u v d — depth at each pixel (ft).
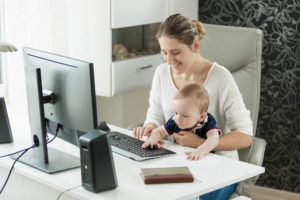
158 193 5.40
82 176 5.48
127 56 10.30
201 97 6.76
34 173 5.95
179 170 5.84
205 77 7.42
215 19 11.17
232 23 10.96
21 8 9.20
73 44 9.91
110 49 9.72
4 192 6.88
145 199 5.25
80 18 9.78
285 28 10.36
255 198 10.90
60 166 6.11
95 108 5.77
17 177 6.61
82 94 5.79
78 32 9.85
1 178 6.88
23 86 9.37
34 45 9.36
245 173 6.04
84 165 5.41
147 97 11.57
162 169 5.87
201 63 7.46
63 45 9.57
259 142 7.86
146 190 5.48
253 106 8.09
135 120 11.75
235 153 7.52
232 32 8.23
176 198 5.29
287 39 10.38
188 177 5.69
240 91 8.13
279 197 10.93
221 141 6.98
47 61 6.20
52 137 7.32
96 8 9.63
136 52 10.62
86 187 5.45
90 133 5.42
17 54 9.33
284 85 10.59
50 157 6.44
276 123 10.82
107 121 11.48
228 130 7.62
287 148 10.78
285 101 10.64
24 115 9.25
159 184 5.65
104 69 9.87
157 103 7.97
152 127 7.59
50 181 5.70
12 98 9.50
